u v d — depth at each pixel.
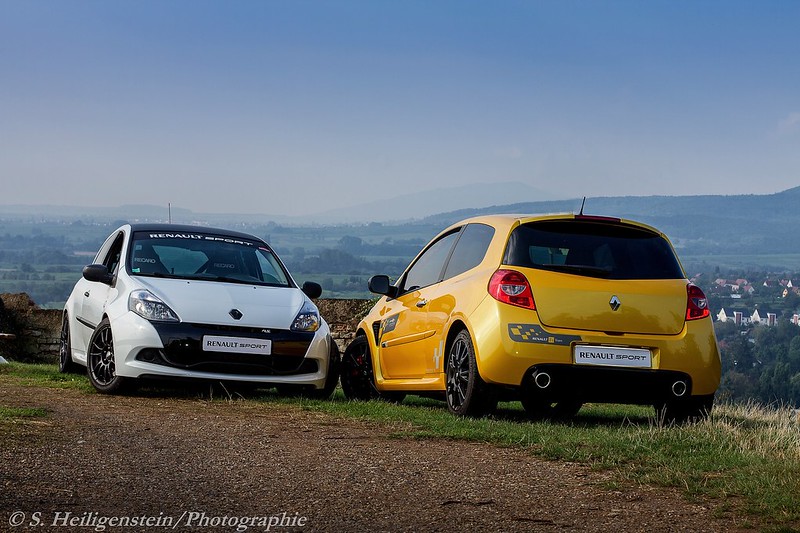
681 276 7.76
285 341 9.10
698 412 7.73
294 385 9.18
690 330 7.55
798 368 77.38
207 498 4.75
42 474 5.07
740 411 10.19
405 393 9.59
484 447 6.44
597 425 7.99
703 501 4.96
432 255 9.24
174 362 8.77
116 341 8.87
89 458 5.57
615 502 4.93
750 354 84.12
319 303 18.14
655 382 7.44
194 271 9.83
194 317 8.91
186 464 5.57
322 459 5.88
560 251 7.62
